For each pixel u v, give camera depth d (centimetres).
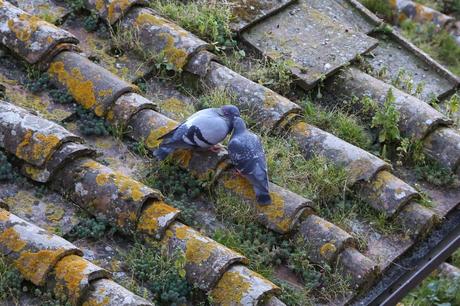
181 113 1004
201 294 812
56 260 774
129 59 1049
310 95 1095
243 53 1105
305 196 933
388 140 1039
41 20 1010
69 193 870
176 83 1045
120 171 919
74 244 839
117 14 1066
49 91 972
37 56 975
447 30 1603
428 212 936
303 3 1195
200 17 1112
